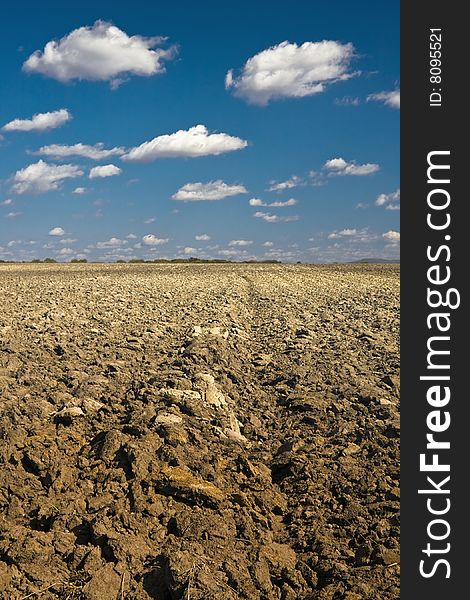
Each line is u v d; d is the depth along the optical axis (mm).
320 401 10797
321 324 19266
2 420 8930
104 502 6863
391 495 7320
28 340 14969
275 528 6922
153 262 83688
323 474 8008
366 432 9211
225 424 9523
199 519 6520
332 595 5598
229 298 26500
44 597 5414
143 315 20250
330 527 6844
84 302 23516
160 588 5566
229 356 13984
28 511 6812
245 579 5691
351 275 46781
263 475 7941
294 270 56000
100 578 5562
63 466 7531
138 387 10922
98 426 9016
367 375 12570
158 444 8148
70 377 11578
